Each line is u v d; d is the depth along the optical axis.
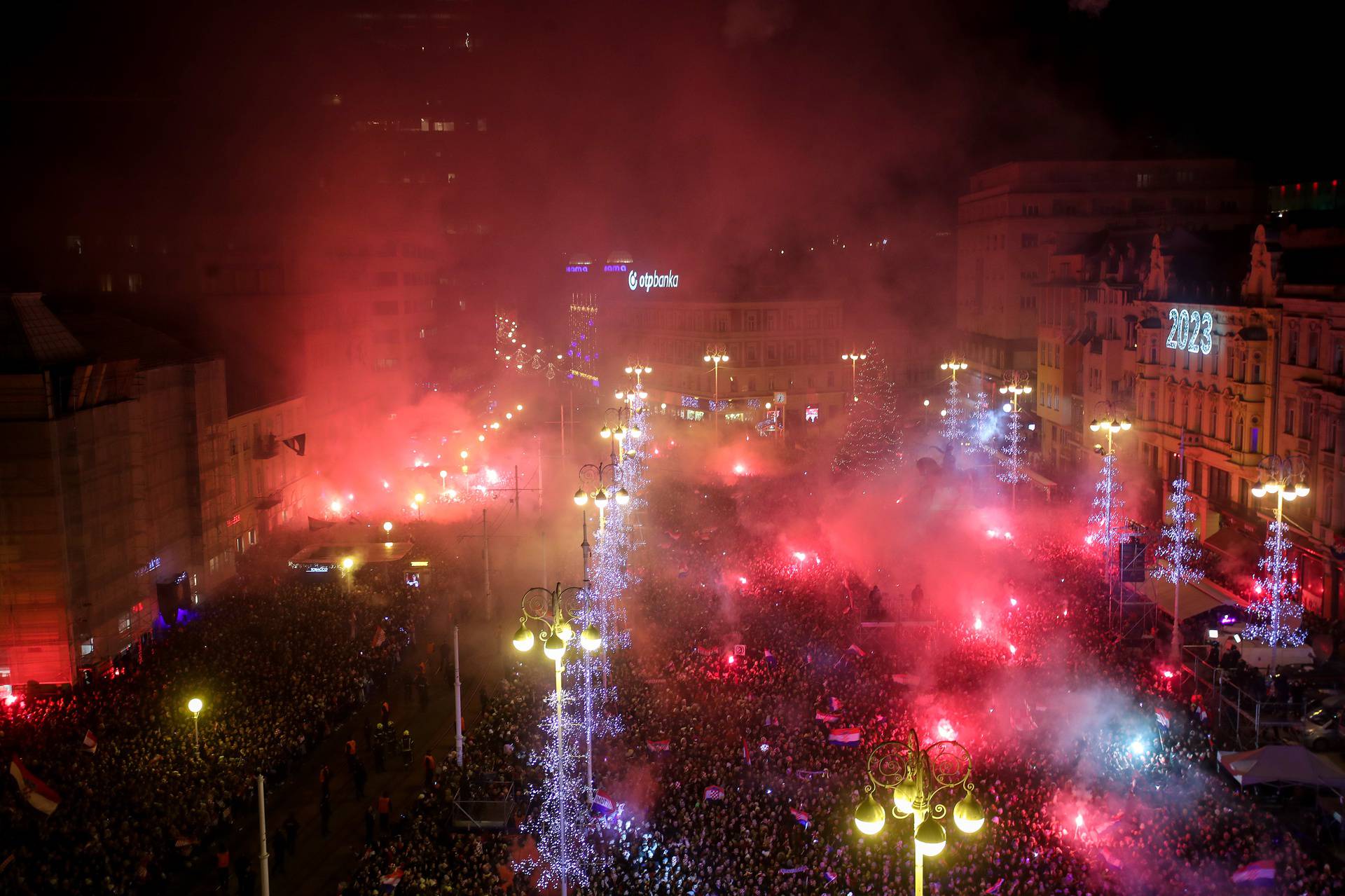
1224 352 65.69
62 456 52.62
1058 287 96.75
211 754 39.53
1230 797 34.47
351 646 52.59
